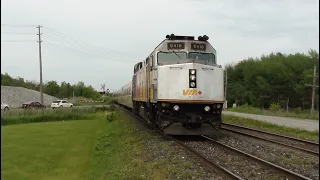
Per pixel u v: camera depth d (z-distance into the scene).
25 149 13.96
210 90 13.90
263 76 75.06
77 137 17.59
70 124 25.31
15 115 28.98
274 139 15.82
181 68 13.81
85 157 12.50
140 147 12.65
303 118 30.70
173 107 13.81
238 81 85.62
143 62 19.58
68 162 11.72
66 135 18.38
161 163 9.68
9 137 17.52
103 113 35.56
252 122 24.89
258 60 85.56
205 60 15.19
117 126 21.47
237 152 10.99
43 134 18.84
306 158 10.86
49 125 24.52
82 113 32.88
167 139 14.23
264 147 12.84
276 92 71.44
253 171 8.80
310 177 8.55
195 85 13.70
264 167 9.16
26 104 54.09
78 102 84.12
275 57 82.19
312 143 14.13
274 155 11.33
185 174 8.35
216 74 14.12
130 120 25.06
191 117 13.77
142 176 8.51
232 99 81.75
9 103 66.62
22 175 10.06
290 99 71.12
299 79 69.88
